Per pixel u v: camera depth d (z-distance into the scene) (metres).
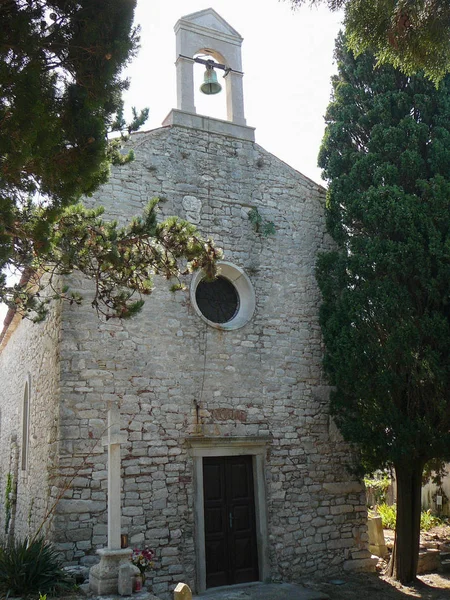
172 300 10.66
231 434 10.59
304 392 11.55
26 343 13.66
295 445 11.20
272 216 12.18
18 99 5.21
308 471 11.19
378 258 10.69
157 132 11.36
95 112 6.45
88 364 9.69
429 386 10.27
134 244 7.80
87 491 9.19
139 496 9.57
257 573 10.38
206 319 10.90
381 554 12.41
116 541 7.67
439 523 16.78
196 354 10.65
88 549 8.98
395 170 11.11
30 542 8.65
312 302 12.16
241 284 11.63
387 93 11.83
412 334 10.27
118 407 9.74
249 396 10.98
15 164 5.34
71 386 9.48
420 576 11.24
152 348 10.27
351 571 11.09
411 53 7.65
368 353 10.69
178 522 9.76
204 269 8.04
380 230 11.05
